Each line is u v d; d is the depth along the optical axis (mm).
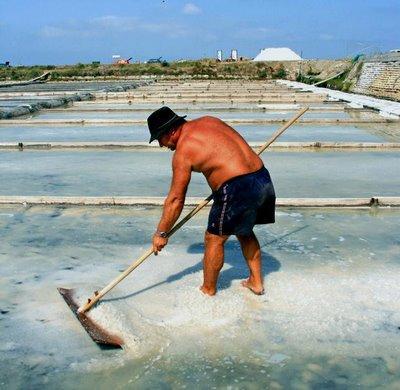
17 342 2777
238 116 13797
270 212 2998
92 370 2529
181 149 2807
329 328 2865
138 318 2912
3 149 8883
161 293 3270
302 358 2604
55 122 12234
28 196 5414
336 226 4637
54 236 4430
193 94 20016
